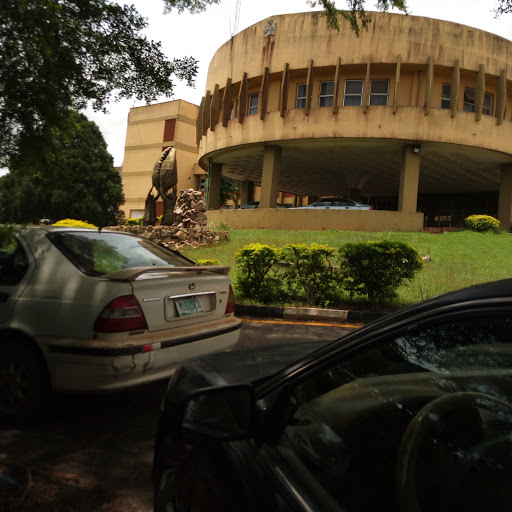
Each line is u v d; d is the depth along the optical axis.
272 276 9.55
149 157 47.47
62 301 3.12
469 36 20.81
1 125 3.80
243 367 1.95
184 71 5.15
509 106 23.59
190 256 14.85
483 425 1.04
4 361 3.25
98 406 3.65
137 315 3.10
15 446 2.93
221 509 1.33
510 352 0.98
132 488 2.51
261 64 23.22
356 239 17.25
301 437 1.33
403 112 20.62
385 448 1.17
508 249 15.83
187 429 1.47
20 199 35.75
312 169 29.55
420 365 1.17
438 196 36.88
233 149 25.11
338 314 7.80
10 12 3.61
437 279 10.41
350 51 21.19
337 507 1.10
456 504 0.99
